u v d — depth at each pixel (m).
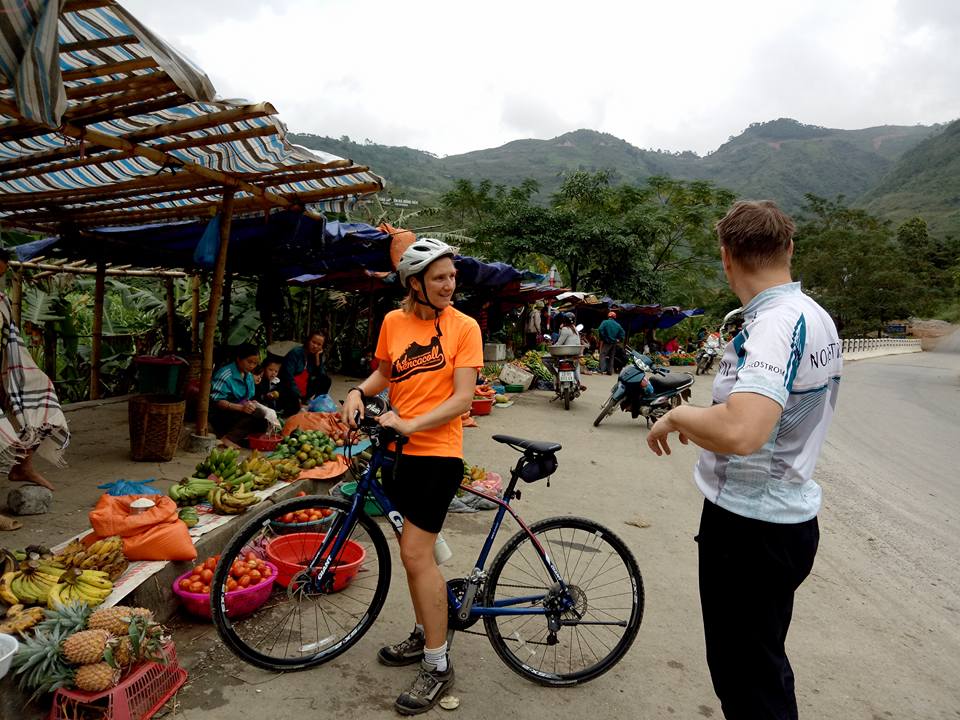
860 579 4.72
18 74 2.61
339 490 5.38
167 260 8.77
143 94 3.65
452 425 2.83
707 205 34.59
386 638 3.38
